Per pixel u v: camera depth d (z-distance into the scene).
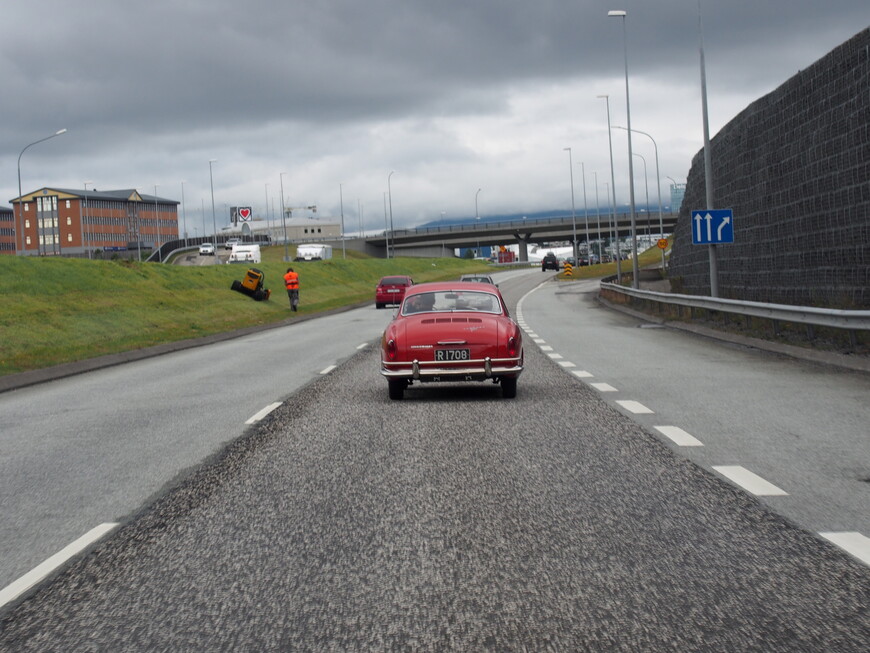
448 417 10.60
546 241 173.25
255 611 4.44
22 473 8.09
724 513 6.06
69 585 4.92
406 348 11.92
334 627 4.20
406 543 5.51
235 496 6.90
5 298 30.25
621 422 9.88
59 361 20.05
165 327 33.34
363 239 169.12
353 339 25.94
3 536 6.00
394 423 10.27
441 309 12.96
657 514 6.07
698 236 24.25
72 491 7.30
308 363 18.78
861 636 3.95
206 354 22.56
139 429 10.50
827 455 7.91
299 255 110.81
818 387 12.64
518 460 7.94
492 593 4.60
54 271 36.97
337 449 8.72
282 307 47.91
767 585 4.62
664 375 14.46
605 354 18.58
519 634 4.06
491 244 177.62
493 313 12.78
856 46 17.08
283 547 5.50
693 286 35.81
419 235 163.50
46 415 12.16
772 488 6.73
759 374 14.38
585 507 6.29
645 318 31.88
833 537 5.44
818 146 19.09
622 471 7.41
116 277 40.44
